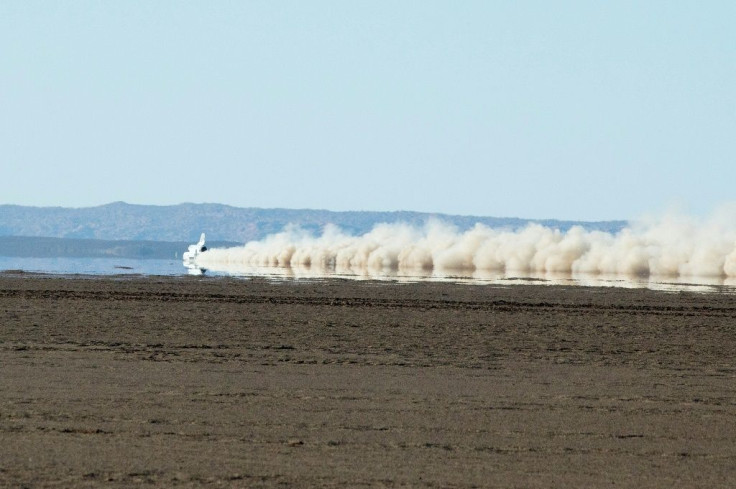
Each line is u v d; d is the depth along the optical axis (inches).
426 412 2775.6
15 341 4495.6
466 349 4495.6
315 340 4800.7
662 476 2116.1
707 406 2974.9
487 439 2437.3
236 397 2965.1
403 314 6653.5
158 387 3127.5
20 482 1945.1
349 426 2556.6
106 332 5024.6
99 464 2098.9
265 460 2169.0
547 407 2898.6
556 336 5251.0
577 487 2011.6
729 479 2105.1
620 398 3095.5
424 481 2022.6
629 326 5979.3
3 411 2662.4
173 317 6082.7
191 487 1942.7
